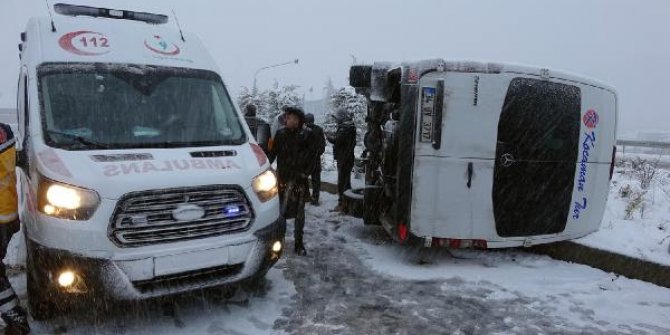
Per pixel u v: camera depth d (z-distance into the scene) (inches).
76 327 179.3
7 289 168.2
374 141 294.7
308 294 211.5
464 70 229.6
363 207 277.4
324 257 257.8
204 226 173.2
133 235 163.3
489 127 231.9
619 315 198.5
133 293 163.3
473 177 233.6
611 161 264.1
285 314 193.6
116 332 177.2
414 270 241.6
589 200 256.8
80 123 188.2
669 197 329.4
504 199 237.8
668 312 201.2
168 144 190.7
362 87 286.4
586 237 260.4
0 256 167.9
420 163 233.9
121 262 161.0
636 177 424.5
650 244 246.5
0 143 165.6
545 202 244.2
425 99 230.8
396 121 257.4
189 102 210.8
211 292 206.8
